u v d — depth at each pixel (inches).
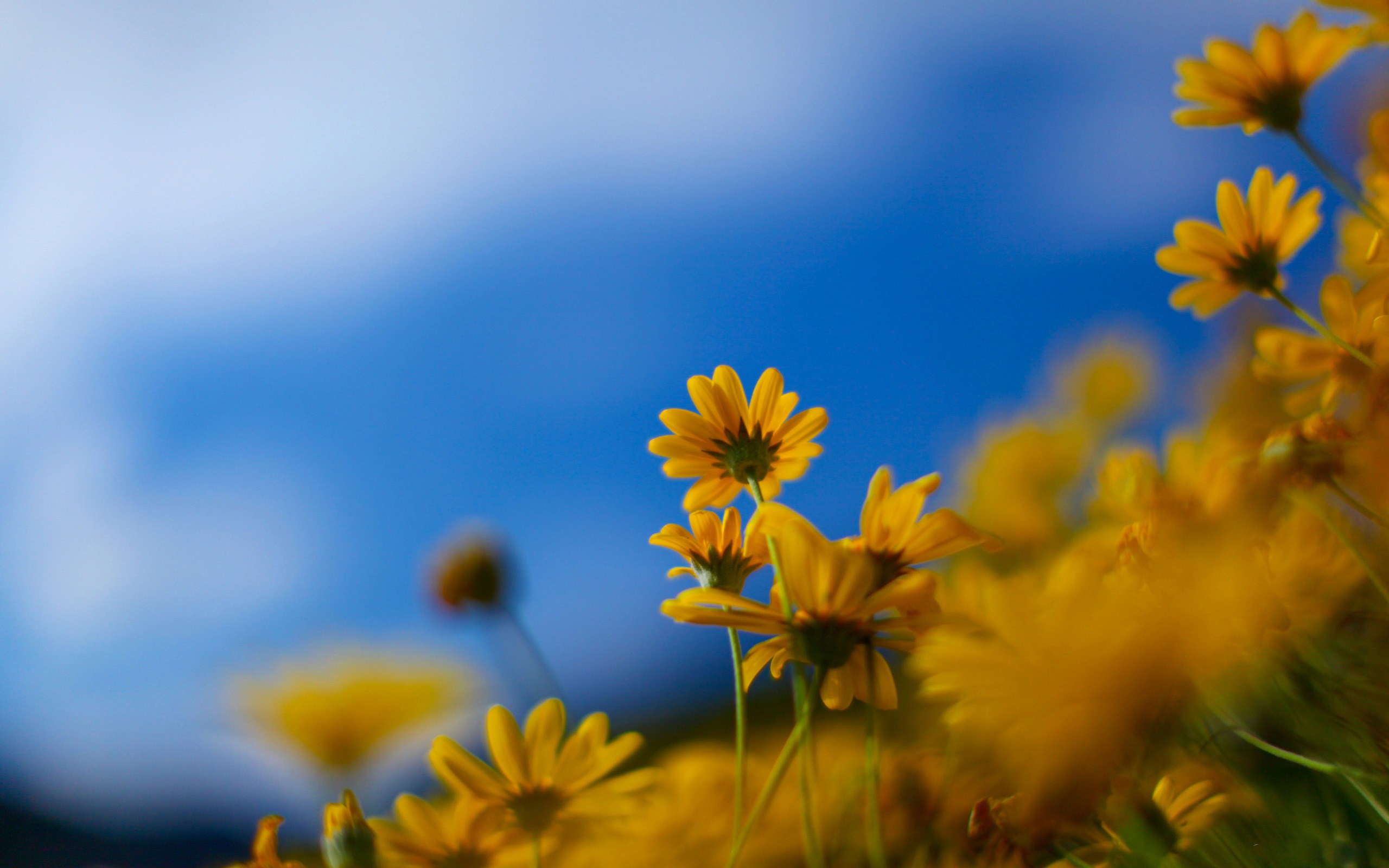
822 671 17.4
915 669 18.5
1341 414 18.9
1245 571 16.8
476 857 17.9
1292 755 17.1
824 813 18.5
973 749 18.0
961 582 18.4
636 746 18.1
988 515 35.6
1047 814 16.7
